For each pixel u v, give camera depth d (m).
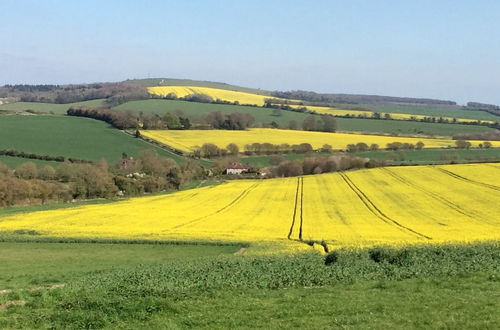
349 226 50.25
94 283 21.78
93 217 59.09
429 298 17.41
